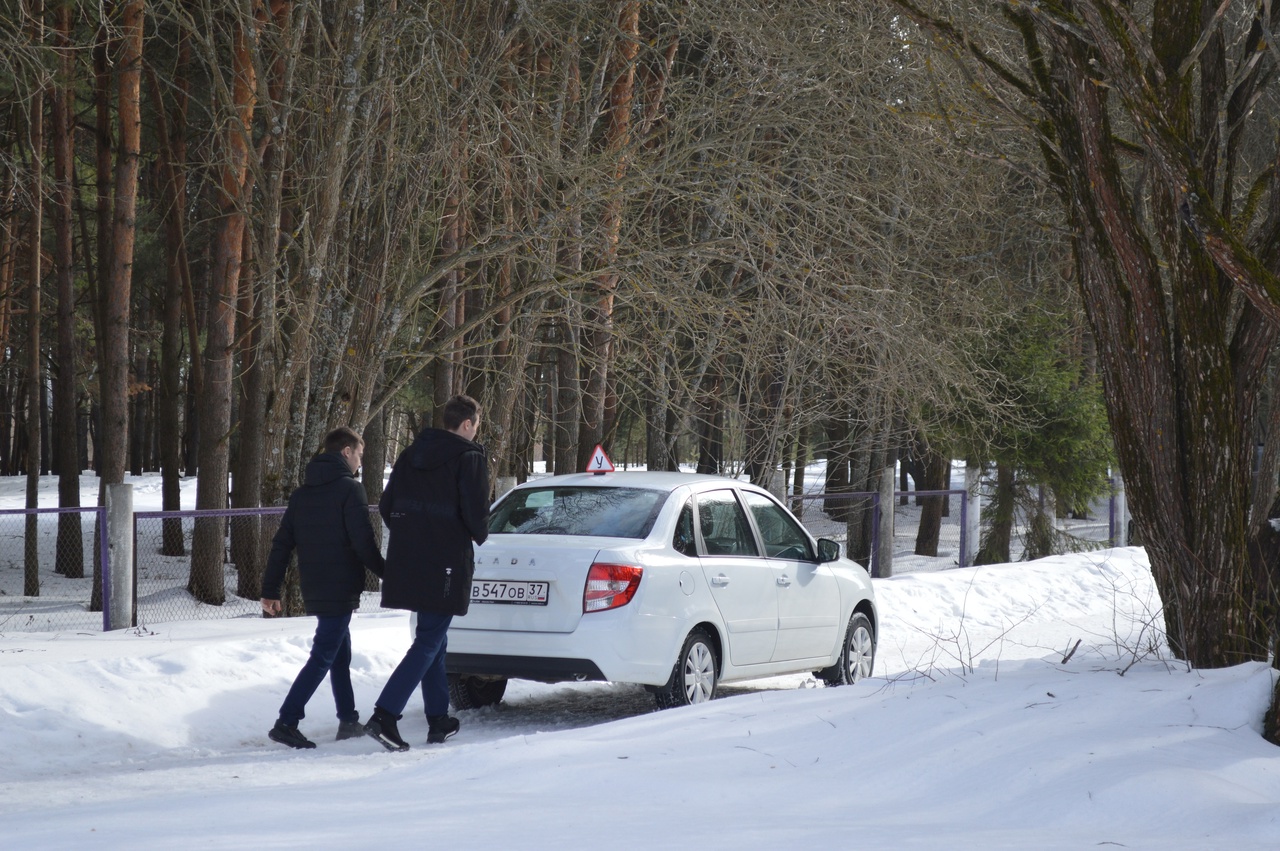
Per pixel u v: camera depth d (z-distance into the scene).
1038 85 9.83
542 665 10.77
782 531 13.16
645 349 19.45
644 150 19.06
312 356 18.61
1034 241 23.78
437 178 18.23
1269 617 9.27
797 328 19.16
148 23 26.78
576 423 29.73
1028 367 28.27
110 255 26.55
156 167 31.20
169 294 31.28
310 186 18.31
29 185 25.66
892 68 18.72
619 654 10.68
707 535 11.96
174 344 31.66
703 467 25.86
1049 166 10.15
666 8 18.75
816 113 19.05
